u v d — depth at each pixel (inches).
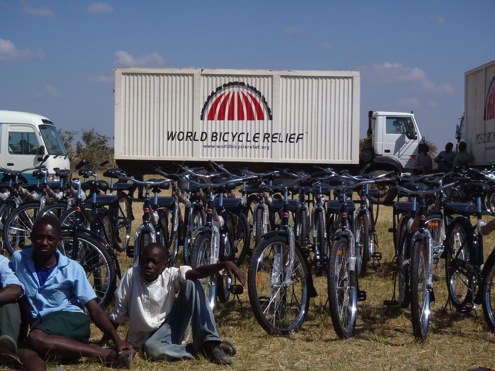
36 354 189.3
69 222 288.5
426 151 804.6
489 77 722.2
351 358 204.5
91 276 239.8
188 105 689.0
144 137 692.7
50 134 692.7
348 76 684.1
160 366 196.1
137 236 247.1
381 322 250.1
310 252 353.4
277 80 684.1
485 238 465.4
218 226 266.2
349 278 230.7
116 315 205.3
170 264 300.7
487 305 237.1
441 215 263.1
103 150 1245.7
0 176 665.6
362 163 838.5
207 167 692.7
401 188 251.8
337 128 686.5
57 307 201.3
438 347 218.4
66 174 350.9
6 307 193.8
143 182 272.5
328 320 245.1
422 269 225.6
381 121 826.8
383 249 409.7
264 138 687.7
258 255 218.8
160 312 205.3
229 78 685.9
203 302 201.6
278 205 333.1
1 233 347.9
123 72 689.6
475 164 755.4
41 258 199.5
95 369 191.6
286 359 203.6
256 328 235.5
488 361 204.8
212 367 195.5
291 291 237.1
